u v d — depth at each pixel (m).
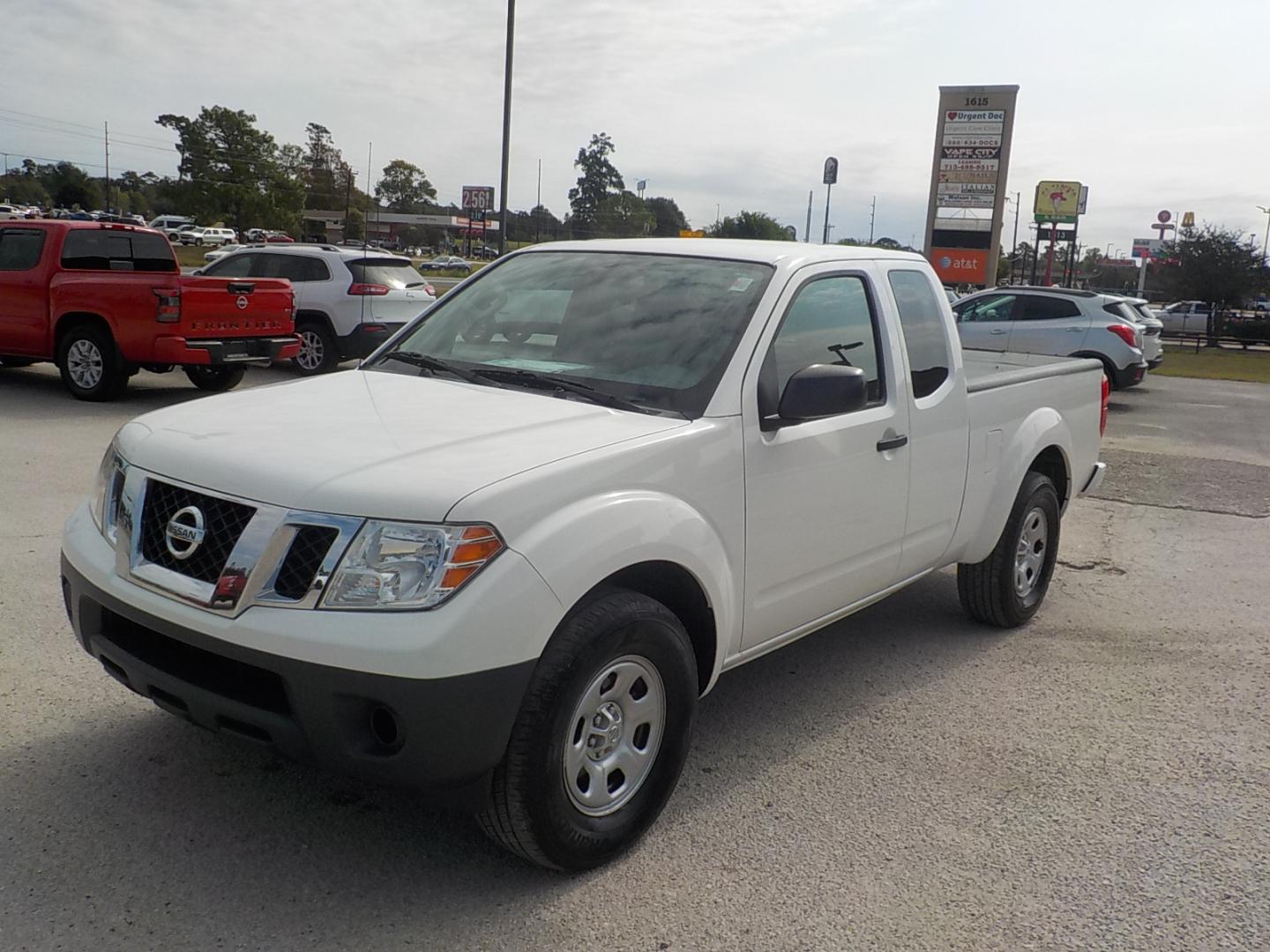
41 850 3.07
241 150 105.75
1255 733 4.34
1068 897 3.12
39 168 135.50
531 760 2.81
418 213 144.00
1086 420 6.00
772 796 3.64
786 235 44.28
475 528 2.70
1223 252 45.28
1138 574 6.75
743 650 3.70
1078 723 4.39
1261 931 3.00
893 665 4.98
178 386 13.14
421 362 4.02
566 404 3.49
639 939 2.83
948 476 4.61
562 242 4.61
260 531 2.74
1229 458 11.64
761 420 3.56
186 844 3.14
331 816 3.34
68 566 3.26
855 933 2.90
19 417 10.20
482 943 2.77
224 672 2.88
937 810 3.60
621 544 2.97
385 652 2.59
